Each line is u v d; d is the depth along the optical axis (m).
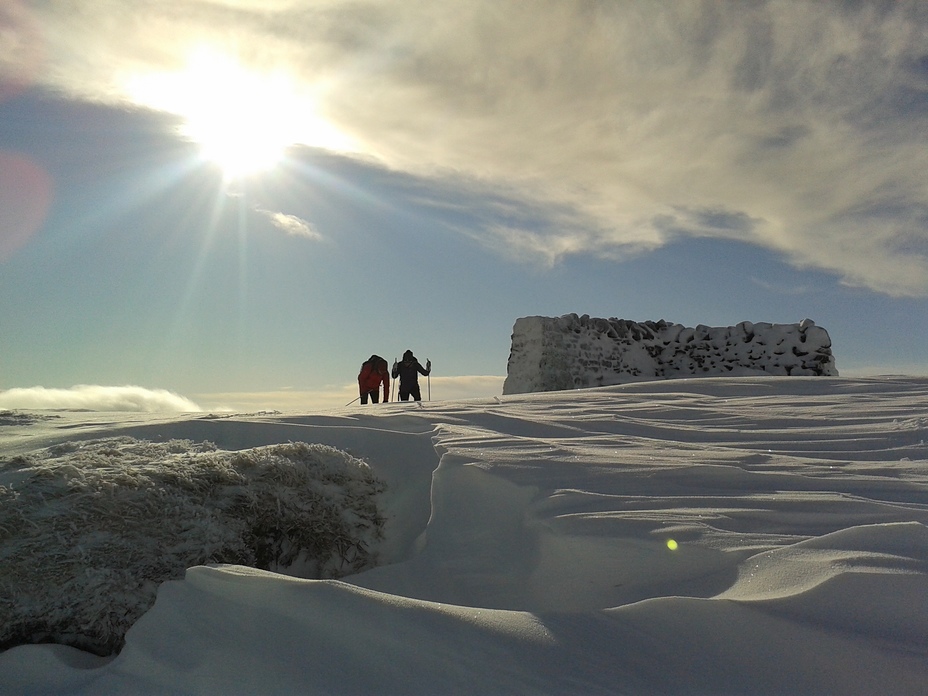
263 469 3.12
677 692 1.65
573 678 1.69
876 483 3.30
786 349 17.98
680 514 2.79
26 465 2.92
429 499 3.65
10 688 1.92
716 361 18.66
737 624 1.87
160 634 2.00
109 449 3.66
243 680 1.77
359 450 4.48
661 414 6.23
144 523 2.51
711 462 3.79
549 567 2.60
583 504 3.00
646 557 2.43
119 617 2.21
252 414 6.03
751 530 2.59
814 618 1.86
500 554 2.86
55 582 2.22
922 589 1.92
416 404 7.83
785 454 4.26
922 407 5.85
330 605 1.96
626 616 1.96
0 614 2.14
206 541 2.59
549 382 16.55
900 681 1.64
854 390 7.69
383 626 1.88
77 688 1.87
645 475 3.45
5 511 2.36
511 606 2.47
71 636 2.16
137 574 2.35
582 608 2.30
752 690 1.66
